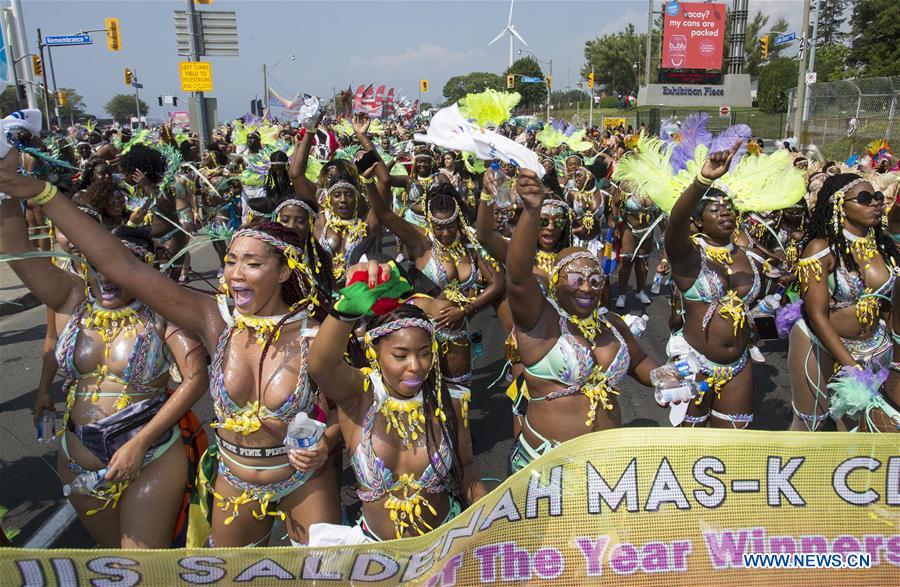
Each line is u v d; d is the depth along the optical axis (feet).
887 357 14.43
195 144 55.67
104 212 15.79
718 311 13.97
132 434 10.50
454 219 17.21
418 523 9.05
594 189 28.89
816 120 93.97
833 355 13.98
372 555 7.88
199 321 10.23
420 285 17.60
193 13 55.21
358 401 9.16
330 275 11.43
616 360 10.93
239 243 9.65
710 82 214.69
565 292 10.74
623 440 8.49
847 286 14.02
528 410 11.47
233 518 10.05
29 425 19.29
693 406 14.34
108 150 33.94
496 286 17.35
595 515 8.51
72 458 10.64
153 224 25.25
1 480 16.12
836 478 8.64
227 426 9.75
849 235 14.02
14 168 9.00
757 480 8.61
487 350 26.68
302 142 19.88
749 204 14.74
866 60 190.70
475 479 9.67
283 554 7.75
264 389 9.73
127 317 10.61
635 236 31.30
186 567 7.66
